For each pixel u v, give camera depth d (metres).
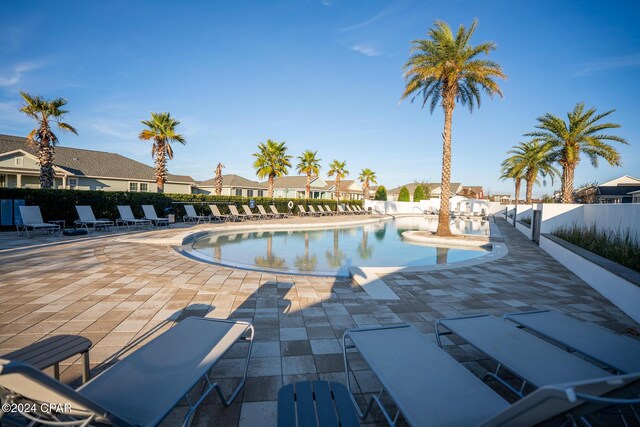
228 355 3.08
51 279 5.43
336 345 3.32
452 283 5.95
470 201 39.44
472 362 3.05
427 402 1.79
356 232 17.48
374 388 2.60
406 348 2.42
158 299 4.56
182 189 30.34
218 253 9.99
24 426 1.58
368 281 5.77
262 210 23.47
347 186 52.38
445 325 2.95
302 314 4.17
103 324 3.64
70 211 13.25
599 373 2.16
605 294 5.15
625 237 7.83
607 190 30.55
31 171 19.89
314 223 19.80
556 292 5.43
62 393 1.30
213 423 2.16
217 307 4.32
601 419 2.28
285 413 1.65
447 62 13.23
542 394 1.12
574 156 17.23
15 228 11.95
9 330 3.42
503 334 2.76
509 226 21.91
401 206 42.19
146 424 1.54
